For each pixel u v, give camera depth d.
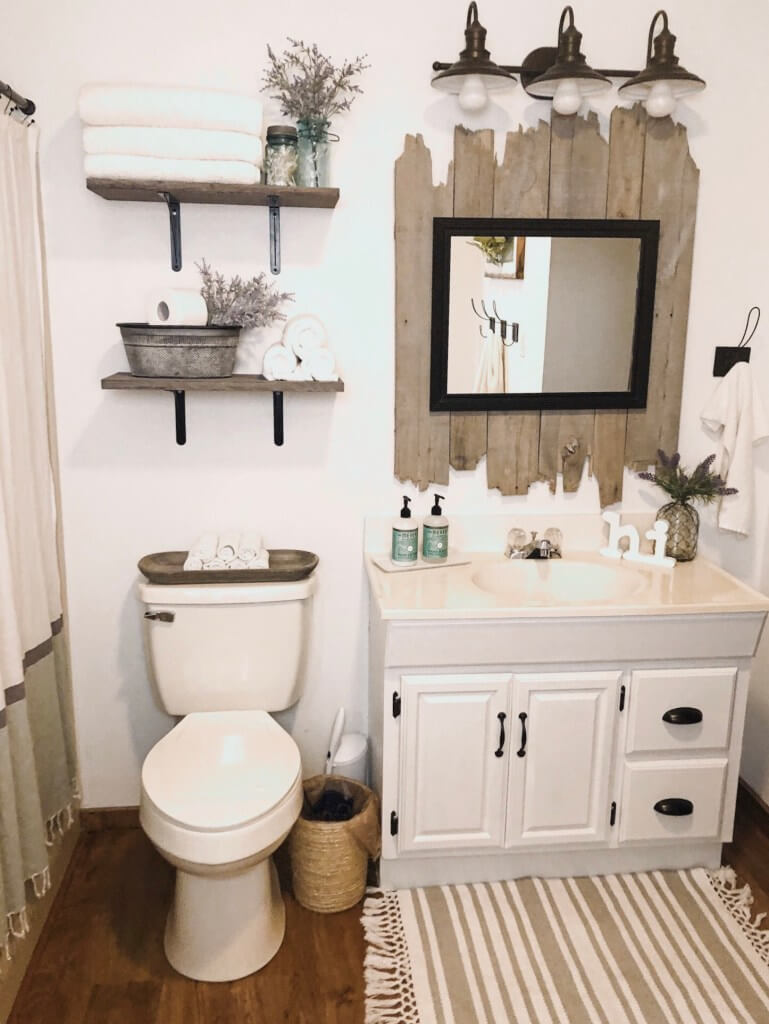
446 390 2.34
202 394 2.30
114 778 2.52
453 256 2.26
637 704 2.17
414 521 2.31
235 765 1.96
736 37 2.27
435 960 2.01
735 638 2.14
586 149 2.27
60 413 2.27
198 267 2.23
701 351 2.43
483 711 2.12
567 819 2.22
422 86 2.20
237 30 2.13
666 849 2.32
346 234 2.25
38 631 2.02
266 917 2.02
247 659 2.23
